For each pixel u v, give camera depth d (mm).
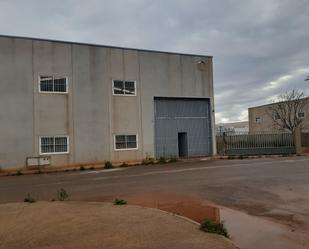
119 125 29312
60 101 27266
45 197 14227
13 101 25828
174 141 31609
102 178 19734
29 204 11969
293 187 14703
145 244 7211
